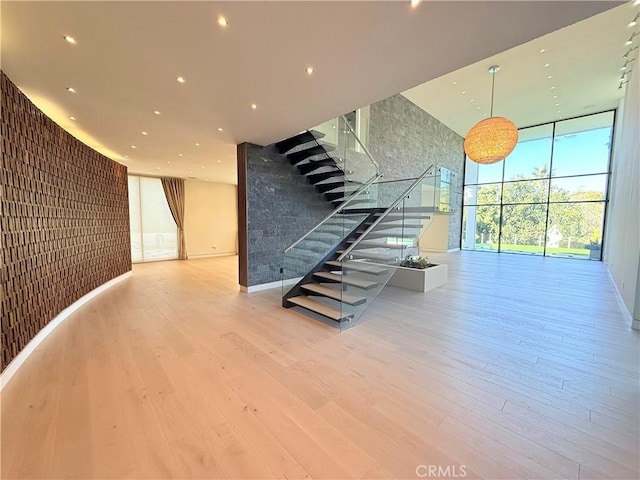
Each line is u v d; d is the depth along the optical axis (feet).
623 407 6.71
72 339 10.84
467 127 37.19
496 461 5.19
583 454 5.32
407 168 30.55
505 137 17.90
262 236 18.79
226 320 12.97
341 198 22.25
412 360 9.05
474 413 6.52
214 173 30.32
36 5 6.34
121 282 21.39
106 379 8.03
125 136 16.49
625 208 17.51
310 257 17.76
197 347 10.11
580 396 7.14
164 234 33.45
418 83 10.03
